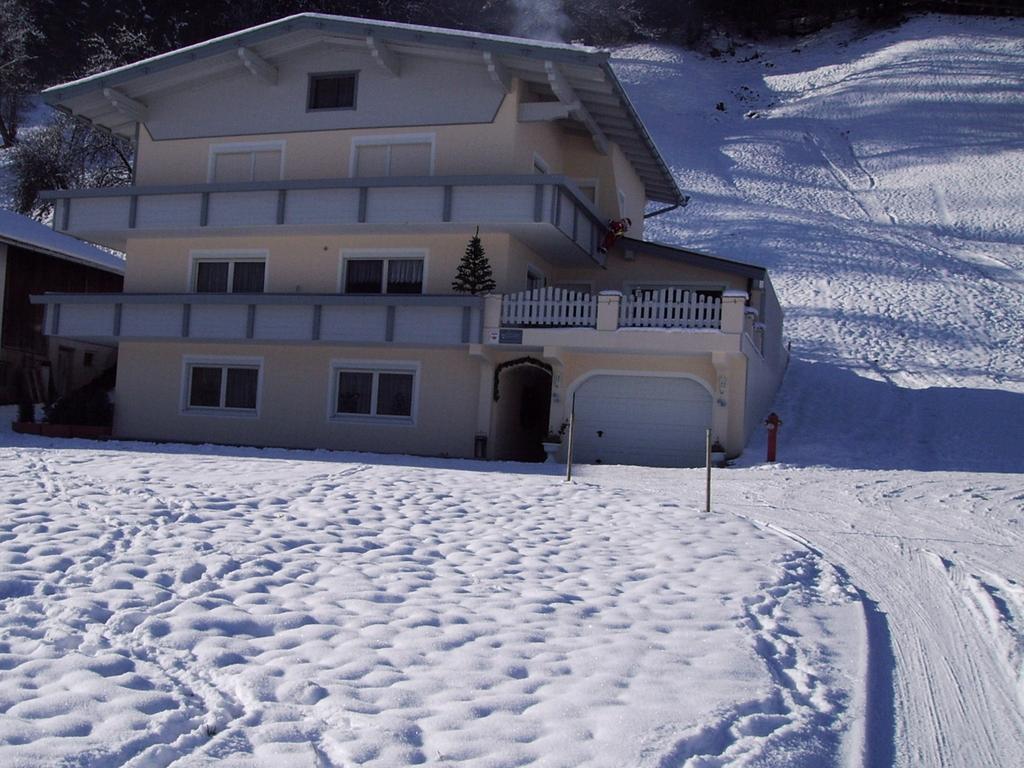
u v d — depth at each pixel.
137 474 14.35
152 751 4.77
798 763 5.15
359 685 5.91
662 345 21.19
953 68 98.88
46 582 7.74
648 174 29.45
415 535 10.87
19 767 4.47
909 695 6.56
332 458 19.53
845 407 27.22
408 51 22.91
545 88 23.09
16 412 27.27
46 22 68.44
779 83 102.25
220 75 24.78
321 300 23.00
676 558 10.41
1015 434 24.34
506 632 7.25
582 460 22.23
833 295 45.03
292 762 4.72
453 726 5.31
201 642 6.57
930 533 12.92
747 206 64.50
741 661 6.80
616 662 6.64
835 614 8.55
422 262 23.64
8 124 69.38
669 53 109.38
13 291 28.36
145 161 25.52
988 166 73.75
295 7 61.75
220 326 23.94
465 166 22.81
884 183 72.00
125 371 25.72
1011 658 7.45
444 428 23.06
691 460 21.70
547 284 25.70
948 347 36.59
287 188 23.16
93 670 5.91
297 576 8.59
